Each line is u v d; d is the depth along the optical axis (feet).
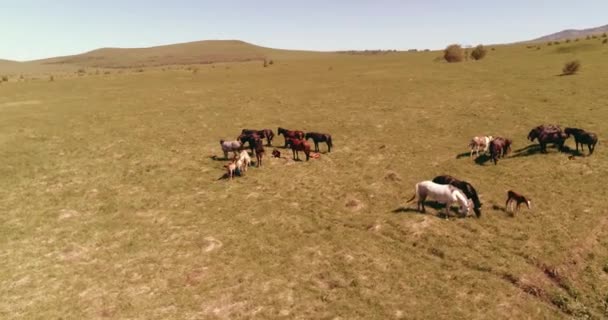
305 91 169.27
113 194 67.67
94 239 52.70
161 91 181.37
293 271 44.21
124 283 43.09
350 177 71.10
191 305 39.27
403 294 39.37
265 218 56.90
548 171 65.41
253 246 49.55
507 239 46.78
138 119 124.57
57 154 90.17
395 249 47.19
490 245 45.88
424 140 90.79
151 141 99.81
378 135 97.91
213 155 87.61
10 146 95.55
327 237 50.93
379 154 83.05
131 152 90.89
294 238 51.16
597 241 45.01
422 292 39.45
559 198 55.77
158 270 45.29
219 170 77.87
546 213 51.90
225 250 48.93
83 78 245.65
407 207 57.26
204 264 46.19
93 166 81.92
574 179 61.41
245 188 68.39
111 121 122.31
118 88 195.42
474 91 140.46
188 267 45.68
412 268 43.32
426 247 46.98
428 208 56.29
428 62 265.95
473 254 44.65
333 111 127.75
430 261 44.39
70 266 46.57
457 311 36.50
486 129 94.84
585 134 69.36
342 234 51.39
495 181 64.03
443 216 53.31
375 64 285.64
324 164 78.79
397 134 97.55
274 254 47.70
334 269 44.16
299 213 58.34
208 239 51.21
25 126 115.75
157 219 58.03
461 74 184.44
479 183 63.77
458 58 246.27
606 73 143.02
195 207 61.67
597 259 42.06
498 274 41.16
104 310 38.86
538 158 71.61
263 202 62.44
